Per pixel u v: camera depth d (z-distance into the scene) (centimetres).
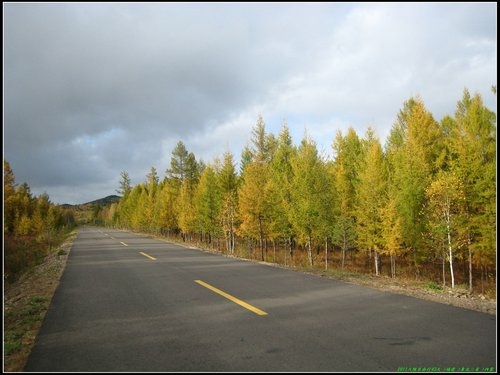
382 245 2216
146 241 3662
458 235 1823
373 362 422
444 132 2977
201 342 506
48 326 608
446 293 870
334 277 1127
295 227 2300
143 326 596
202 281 1052
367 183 2259
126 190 10144
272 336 525
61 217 9181
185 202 4225
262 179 2502
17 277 1623
